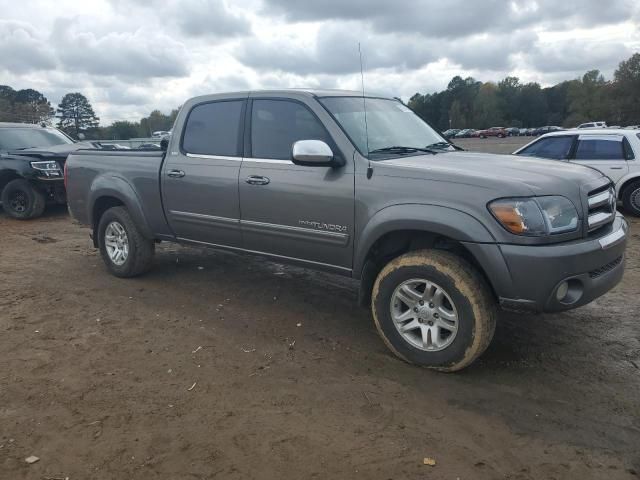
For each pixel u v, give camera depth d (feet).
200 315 16.17
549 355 13.25
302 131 14.52
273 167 14.78
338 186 13.39
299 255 14.78
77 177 20.51
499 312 15.90
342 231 13.50
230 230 16.16
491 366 12.69
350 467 9.09
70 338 14.48
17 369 12.67
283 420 10.50
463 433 10.05
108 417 10.64
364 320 15.72
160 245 25.18
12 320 15.79
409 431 10.11
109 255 20.04
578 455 9.39
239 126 15.89
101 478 8.88
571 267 11.00
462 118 355.15
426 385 11.84
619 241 12.33
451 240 12.35
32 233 29.32
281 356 13.34
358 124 14.38
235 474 8.95
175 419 10.56
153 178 17.94
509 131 283.59
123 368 12.73
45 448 9.67
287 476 8.89
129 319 15.85
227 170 15.83
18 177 33.04
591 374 12.28
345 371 12.52
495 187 11.28
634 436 9.94
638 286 18.48
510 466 9.11
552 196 11.27
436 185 11.93
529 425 10.30
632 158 30.78
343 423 10.38
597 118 298.15
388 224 12.38
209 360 13.12
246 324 15.46
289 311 16.47
